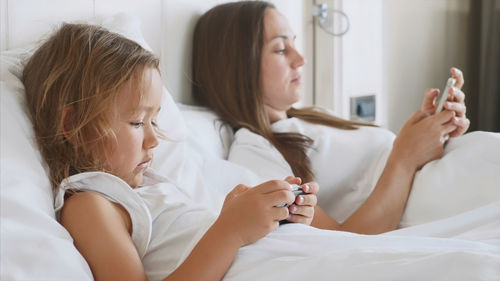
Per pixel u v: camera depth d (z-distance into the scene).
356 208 1.35
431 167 1.23
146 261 0.83
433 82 2.75
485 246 0.75
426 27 2.66
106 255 0.73
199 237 0.81
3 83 0.85
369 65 2.24
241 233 0.76
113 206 0.80
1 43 1.07
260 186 0.81
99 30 0.90
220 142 1.42
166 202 0.87
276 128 1.45
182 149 1.15
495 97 2.71
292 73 1.52
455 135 1.30
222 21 1.53
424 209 1.19
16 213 0.68
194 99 1.59
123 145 0.84
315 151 1.39
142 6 1.40
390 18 2.43
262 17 1.50
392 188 1.24
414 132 1.27
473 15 2.96
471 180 1.15
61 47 0.87
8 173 0.71
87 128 0.82
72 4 1.20
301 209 0.86
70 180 0.79
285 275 0.70
